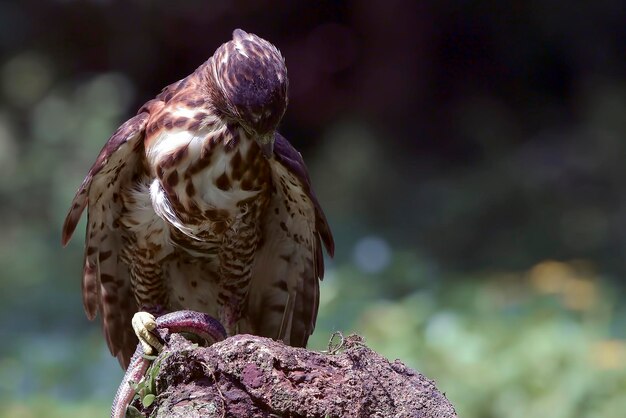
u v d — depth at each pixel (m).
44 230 19.67
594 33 22.55
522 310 12.04
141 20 23.25
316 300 6.74
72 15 23.17
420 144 23.00
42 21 23.36
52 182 20.48
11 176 20.97
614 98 21.12
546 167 20.28
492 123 22.42
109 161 6.28
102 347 12.21
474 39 23.36
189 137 6.26
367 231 18.31
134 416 4.88
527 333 10.54
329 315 12.12
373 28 23.55
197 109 6.29
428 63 23.44
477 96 23.25
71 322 15.06
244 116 6.05
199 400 4.74
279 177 6.44
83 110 21.25
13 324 14.88
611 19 22.45
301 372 4.80
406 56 23.41
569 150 20.89
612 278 16.08
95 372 11.38
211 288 6.88
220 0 23.36
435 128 23.16
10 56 23.30
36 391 10.97
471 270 17.45
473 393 9.50
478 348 10.22
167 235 6.58
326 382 4.80
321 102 23.78
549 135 21.95
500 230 18.91
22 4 23.42
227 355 4.77
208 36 23.56
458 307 12.55
